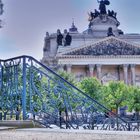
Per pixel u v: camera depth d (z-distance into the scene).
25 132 7.64
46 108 13.12
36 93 12.81
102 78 137.75
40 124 12.12
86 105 14.63
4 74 12.95
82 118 14.42
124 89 106.25
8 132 7.73
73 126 13.93
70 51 135.25
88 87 99.12
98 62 135.25
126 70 135.50
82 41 148.88
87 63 134.88
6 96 12.76
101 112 15.27
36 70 13.11
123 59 136.00
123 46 137.25
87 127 14.37
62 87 13.88
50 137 6.79
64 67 135.62
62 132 7.33
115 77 138.50
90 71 134.50
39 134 7.21
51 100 13.43
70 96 14.22
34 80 13.09
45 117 12.95
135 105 105.25
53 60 151.50
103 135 6.70
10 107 12.55
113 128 15.91
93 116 14.84
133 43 137.25
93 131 7.45
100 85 102.62
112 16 160.12
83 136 6.70
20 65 12.66
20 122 11.05
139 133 6.85
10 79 12.75
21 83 12.57
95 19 158.12
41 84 13.35
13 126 10.86
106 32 155.38
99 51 136.12
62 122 13.54
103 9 159.25
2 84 12.90
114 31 157.38
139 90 106.44
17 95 12.44
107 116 15.66
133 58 136.00
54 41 160.50
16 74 12.59
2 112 12.73
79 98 14.45
